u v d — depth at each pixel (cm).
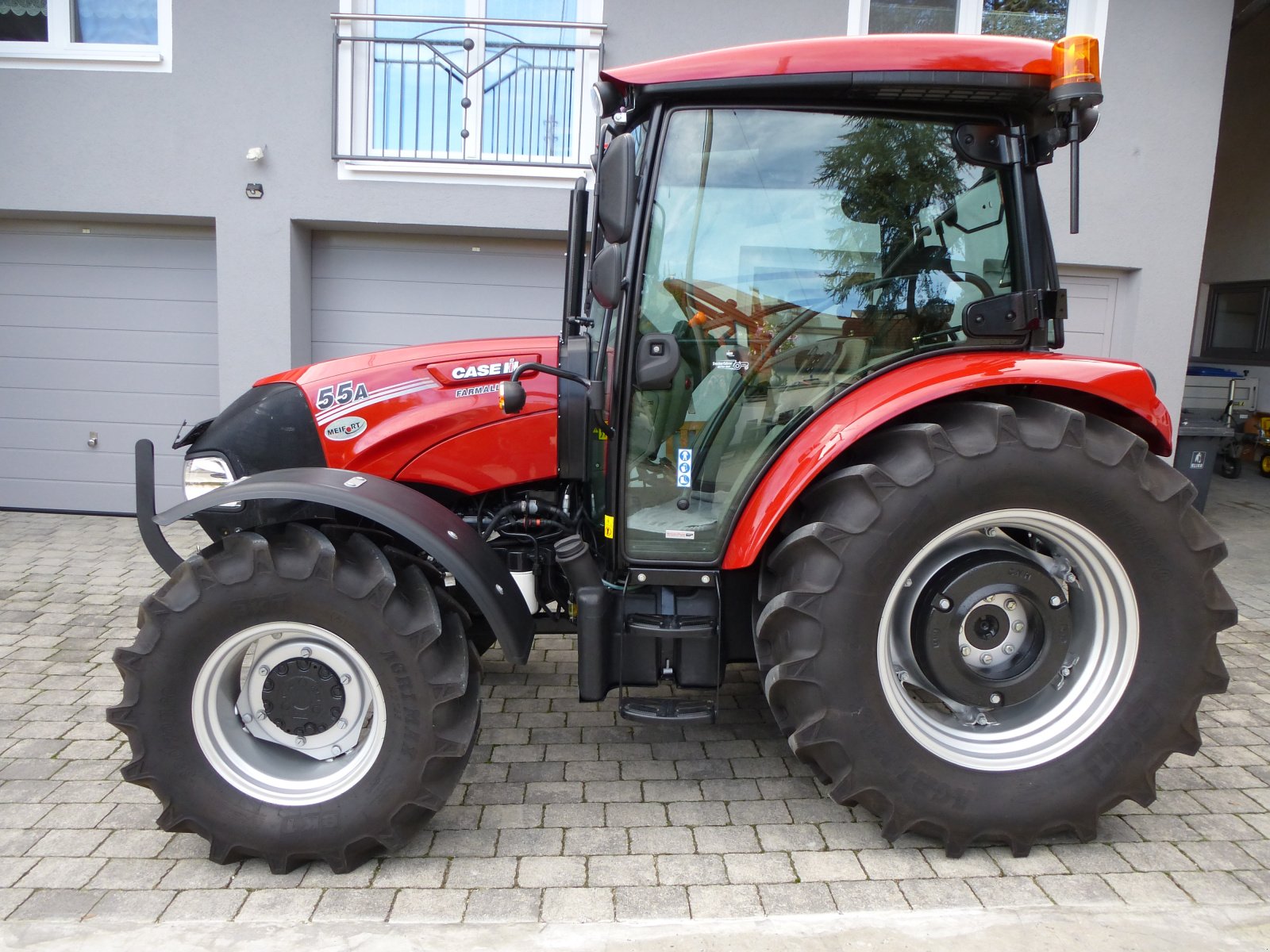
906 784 236
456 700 234
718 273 251
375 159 611
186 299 655
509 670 380
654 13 614
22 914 216
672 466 260
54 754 300
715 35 618
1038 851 247
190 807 229
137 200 620
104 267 652
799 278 252
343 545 237
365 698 240
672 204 247
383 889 227
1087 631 252
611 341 262
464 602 302
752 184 246
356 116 630
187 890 227
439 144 639
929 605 245
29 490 675
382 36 608
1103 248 648
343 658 238
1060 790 238
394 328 668
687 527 261
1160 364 666
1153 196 643
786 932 210
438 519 244
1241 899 226
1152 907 221
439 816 262
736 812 266
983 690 247
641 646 259
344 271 659
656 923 213
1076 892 228
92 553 556
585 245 327
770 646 247
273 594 225
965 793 237
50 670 372
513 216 628
